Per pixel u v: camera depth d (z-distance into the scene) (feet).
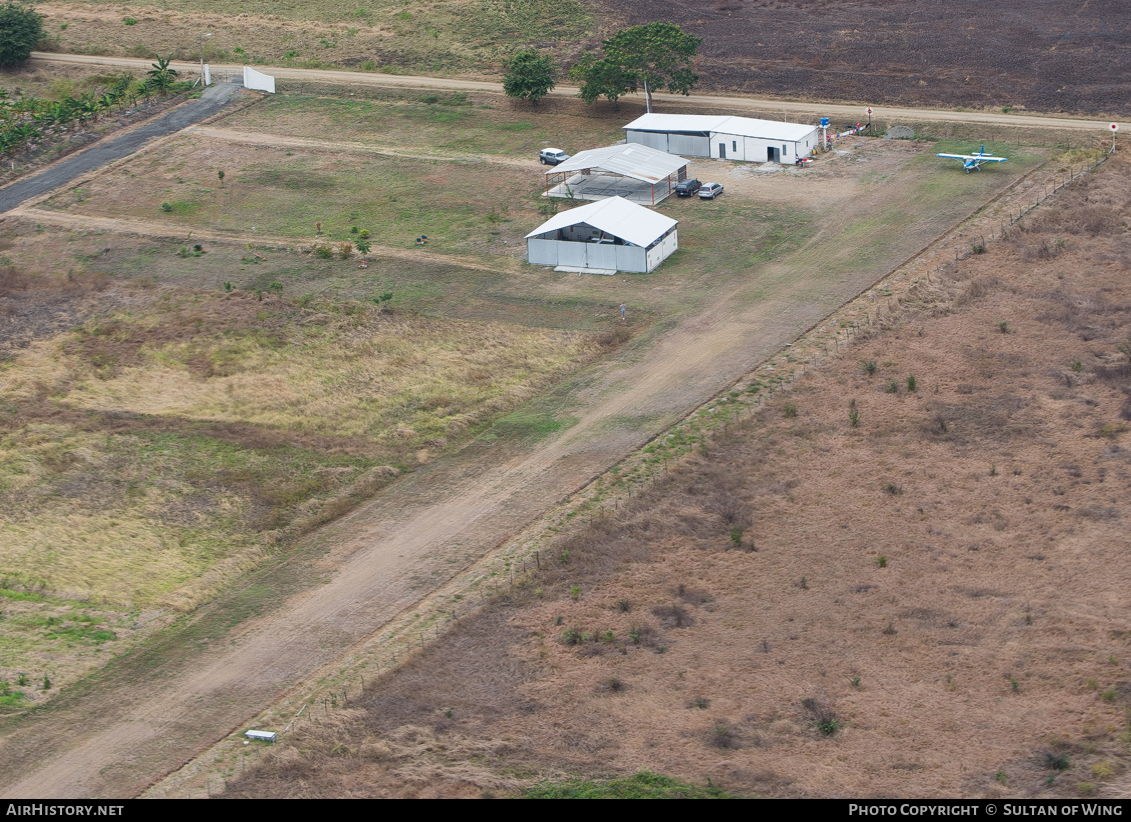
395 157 374.43
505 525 195.52
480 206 334.65
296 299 285.64
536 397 236.84
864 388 227.81
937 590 172.65
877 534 186.50
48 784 145.79
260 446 226.79
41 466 223.92
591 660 162.71
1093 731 143.23
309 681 162.40
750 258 289.33
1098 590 169.48
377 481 212.64
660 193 330.75
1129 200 301.84
